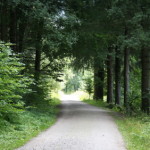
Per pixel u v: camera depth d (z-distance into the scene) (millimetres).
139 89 24672
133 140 8672
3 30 17125
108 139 8914
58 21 16625
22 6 16000
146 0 15078
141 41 15125
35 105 16375
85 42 20297
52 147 7539
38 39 18047
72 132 10438
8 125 10031
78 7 18719
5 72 9148
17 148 7359
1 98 8969
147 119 13992
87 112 19547
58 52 20094
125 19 16188
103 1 18938
